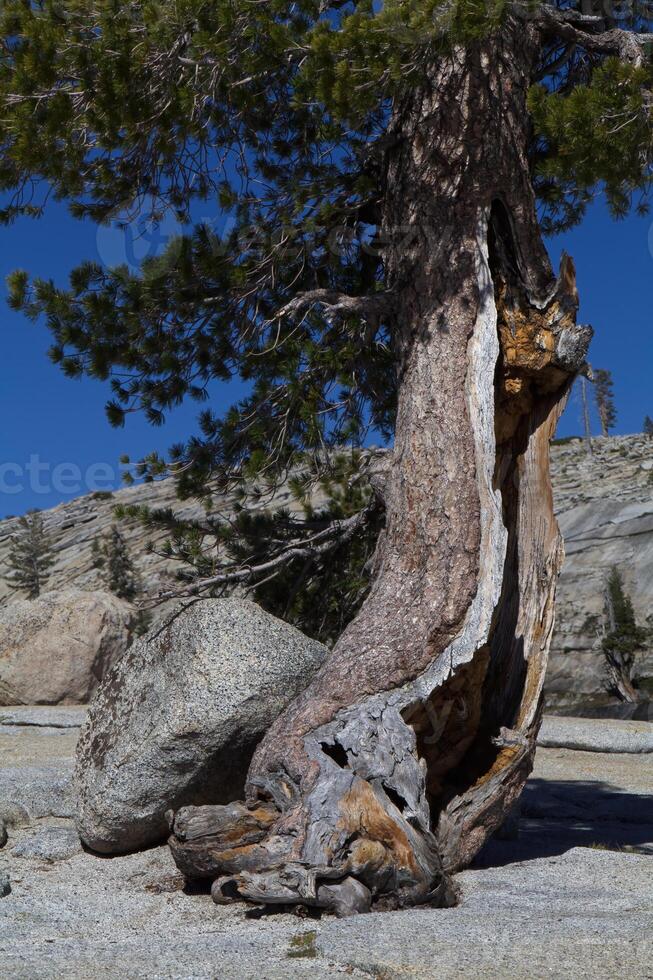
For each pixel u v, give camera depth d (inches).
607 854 326.0
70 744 662.5
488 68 347.3
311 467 443.2
